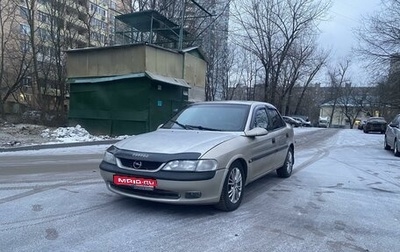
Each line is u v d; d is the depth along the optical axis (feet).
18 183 19.74
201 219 13.97
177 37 67.87
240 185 15.90
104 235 11.99
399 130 39.93
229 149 14.92
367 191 20.31
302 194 18.94
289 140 23.75
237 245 11.53
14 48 88.84
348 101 237.66
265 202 17.01
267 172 19.90
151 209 15.02
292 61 124.88
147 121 48.52
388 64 74.69
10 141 38.29
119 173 14.14
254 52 110.52
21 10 90.02
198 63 62.95
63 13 89.04
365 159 35.83
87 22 96.99
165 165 13.46
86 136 46.29
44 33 88.79
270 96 113.39
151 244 11.36
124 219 13.67
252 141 17.16
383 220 14.80
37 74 83.20
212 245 11.46
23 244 11.04
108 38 106.52
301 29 107.96
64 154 32.91
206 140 15.17
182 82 55.67
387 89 93.35
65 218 13.62
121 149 14.76
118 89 50.47
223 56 120.26
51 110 80.59
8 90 87.45
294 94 186.80
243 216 14.60
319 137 69.41
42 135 44.88
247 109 18.88
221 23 104.53
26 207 14.94
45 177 21.63
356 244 12.00
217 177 13.94
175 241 11.68
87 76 53.47
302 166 29.09
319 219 14.61
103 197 16.83
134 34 72.08
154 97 49.78
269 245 11.63
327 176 24.73
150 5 81.66
